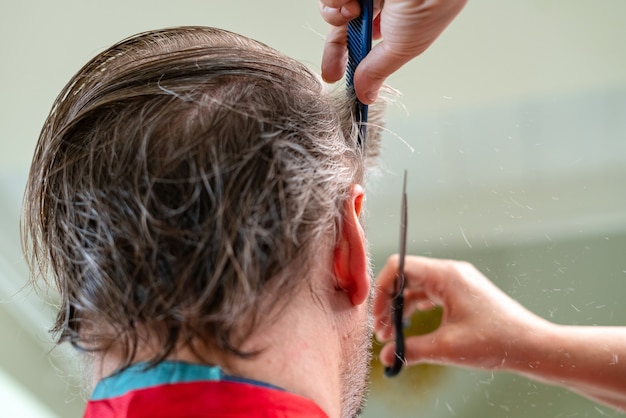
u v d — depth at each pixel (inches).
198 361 14.9
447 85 28.7
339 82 22.3
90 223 15.6
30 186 18.8
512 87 28.8
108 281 15.3
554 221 27.2
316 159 16.7
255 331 15.3
